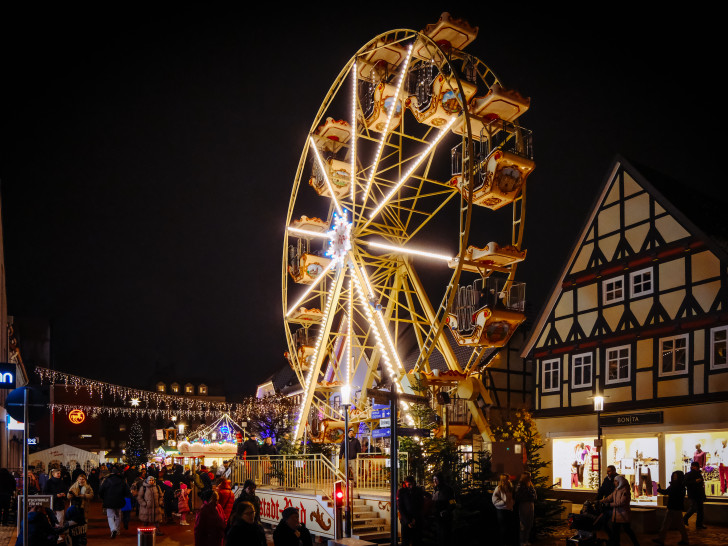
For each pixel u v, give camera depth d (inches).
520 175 796.0
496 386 1158.3
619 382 924.0
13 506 834.2
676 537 638.5
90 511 1131.9
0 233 1320.1
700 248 849.5
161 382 3376.0
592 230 997.2
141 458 2203.5
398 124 948.6
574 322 1003.3
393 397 445.7
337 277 983.6
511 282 832.3
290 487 758.5
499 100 799.1
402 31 898.7
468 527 584.4
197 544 410.9
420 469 644.1
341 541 455.2
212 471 1221.7
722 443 795.4
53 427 2488.9
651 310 897.5
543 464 690.8
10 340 1707.7
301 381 1094.4
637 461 887.7
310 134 1079.6
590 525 513.0
